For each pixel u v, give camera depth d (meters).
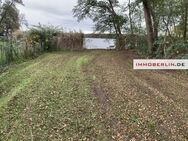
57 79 10.60
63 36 27.72
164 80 11.12
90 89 9.05
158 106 7.39
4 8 41.41
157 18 21.84
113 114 6.66
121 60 18.28
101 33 32.97
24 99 7.83
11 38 19.06
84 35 28.81
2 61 13.88
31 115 6.55
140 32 27.28
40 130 5.72
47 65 14.48
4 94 8.48
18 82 10.02
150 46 20.45
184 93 8.93
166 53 17.61
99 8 33.06
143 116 6.57
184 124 6.16
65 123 6.07
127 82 10.40
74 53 23.69
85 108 7.08
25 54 17.45
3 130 5.73
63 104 7.40
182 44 17.48
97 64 15.56
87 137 5.41
